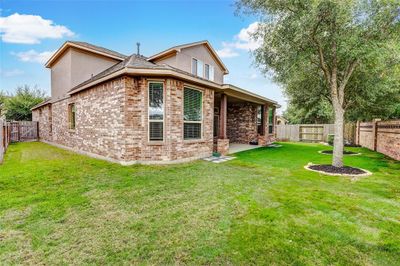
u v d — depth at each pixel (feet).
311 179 18.30
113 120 24.94
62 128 41.01
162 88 24.26
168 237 9.04
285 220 10.61
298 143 55.11
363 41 18.49
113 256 7.80
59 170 20.97
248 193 14.53
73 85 36.76
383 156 31.71
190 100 27.12
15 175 18.95
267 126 49.62
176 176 18.99
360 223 10.37
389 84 29.71
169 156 24.54
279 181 17.62
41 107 55.36
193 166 23.41
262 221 10.48
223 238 8.97
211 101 30.53
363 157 30.76
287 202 12.94
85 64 38.09
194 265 7.37
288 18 19.16
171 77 24.02
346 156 31.73
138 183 16.76
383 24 18.40
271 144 50.78
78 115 33.68
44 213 11.25
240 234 9.28
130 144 23.53
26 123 57.36
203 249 8.22
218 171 21.11
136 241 8.75
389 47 17.51
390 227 10.00
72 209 11.78
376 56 18.44
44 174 19.35
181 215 11.13
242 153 34.32
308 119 83.35
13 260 7.57
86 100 30.99
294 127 62.85
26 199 13.20
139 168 21.97
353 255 7.97
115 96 24.45
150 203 12.74
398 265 7.46
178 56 36.45
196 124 28.30
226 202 12.91
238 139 49.83
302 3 18.43
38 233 9.30
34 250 8.14
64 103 39.52
